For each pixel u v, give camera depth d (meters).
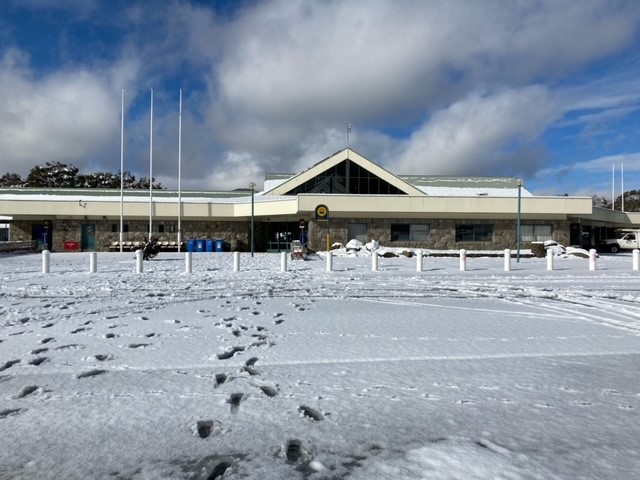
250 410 4.05
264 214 38.59
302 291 13.16
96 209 40.12
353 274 18.69
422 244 37.19
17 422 3.83
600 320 8.60
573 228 41.19
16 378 4.96
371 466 3.09
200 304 10.38
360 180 39.59
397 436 3.54
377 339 6.85
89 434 3.60
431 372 5.18
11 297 11.68
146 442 3.47
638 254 21.08
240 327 7.70
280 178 47.38
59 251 40.69
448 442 3.44
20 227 41.31
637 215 47.72
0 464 3.15
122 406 4.16
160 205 40.47
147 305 10.20
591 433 3.58
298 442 3.46
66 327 7.68
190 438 3.53
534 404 4.20
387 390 4.57
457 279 16.91
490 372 5.18
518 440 3.46
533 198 36.88
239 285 14.59
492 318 8.71
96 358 5.74
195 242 40.50
